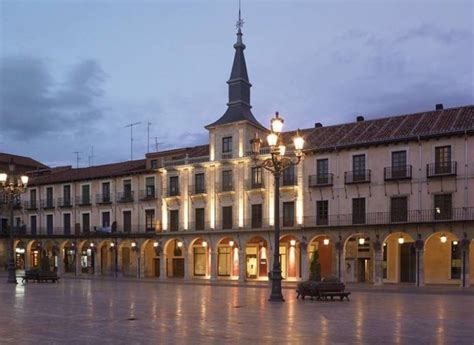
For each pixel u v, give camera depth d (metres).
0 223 61.31
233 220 45.31
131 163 56.31
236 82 47.66
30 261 58.84
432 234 35.81
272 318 15.42
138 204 51.69
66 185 57.38
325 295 22.78
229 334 12.20
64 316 15.88
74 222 56.34
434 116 40.03
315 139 43.22
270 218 43.28
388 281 39.81
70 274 54.47
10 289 29.22
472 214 35.12
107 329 13.03
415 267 39.06
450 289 32.12
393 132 39.25
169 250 50.91
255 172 44.56
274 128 21.64
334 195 40.72
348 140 40.72
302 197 42.06
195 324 13.96
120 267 53.25
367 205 39.34
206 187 47.03
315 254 25.02
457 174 35.97
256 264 45.62
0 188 41.16
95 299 22.56
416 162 37.59
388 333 12.48
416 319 15.38
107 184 54.50
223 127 46.69
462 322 14.69
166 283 39.44
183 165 48.28
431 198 36.94
